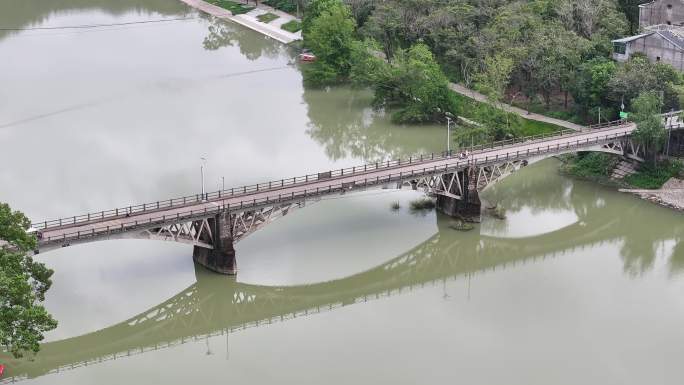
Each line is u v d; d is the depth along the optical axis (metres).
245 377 115.81
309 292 138.00
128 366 118.88
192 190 168.25
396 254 148.75
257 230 151.75
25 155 184.50
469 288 140.75
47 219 153.88
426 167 158.88
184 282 136.38
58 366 118.81
